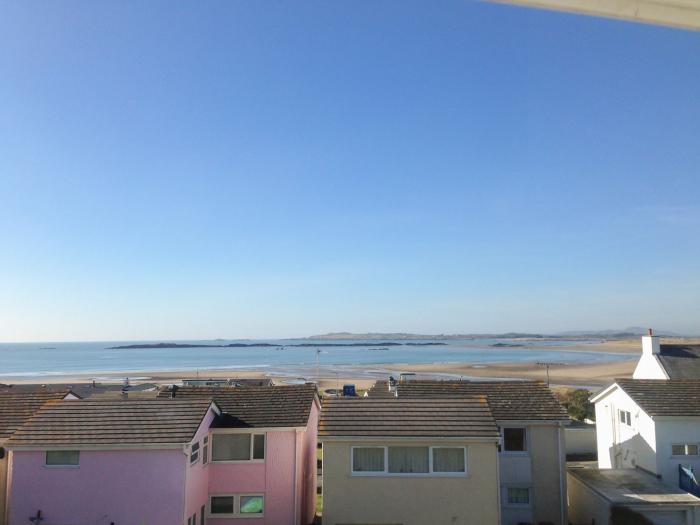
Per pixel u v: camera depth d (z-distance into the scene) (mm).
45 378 115562
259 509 21797
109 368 151875
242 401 24547
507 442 23875
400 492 19859
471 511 19656
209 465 21938
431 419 20750
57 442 19422
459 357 197875
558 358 183250
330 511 19844
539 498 23234
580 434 37188
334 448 20172
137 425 20312
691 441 24266
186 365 163625
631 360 165875
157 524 19047
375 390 40188
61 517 19188
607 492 21875
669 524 20609
